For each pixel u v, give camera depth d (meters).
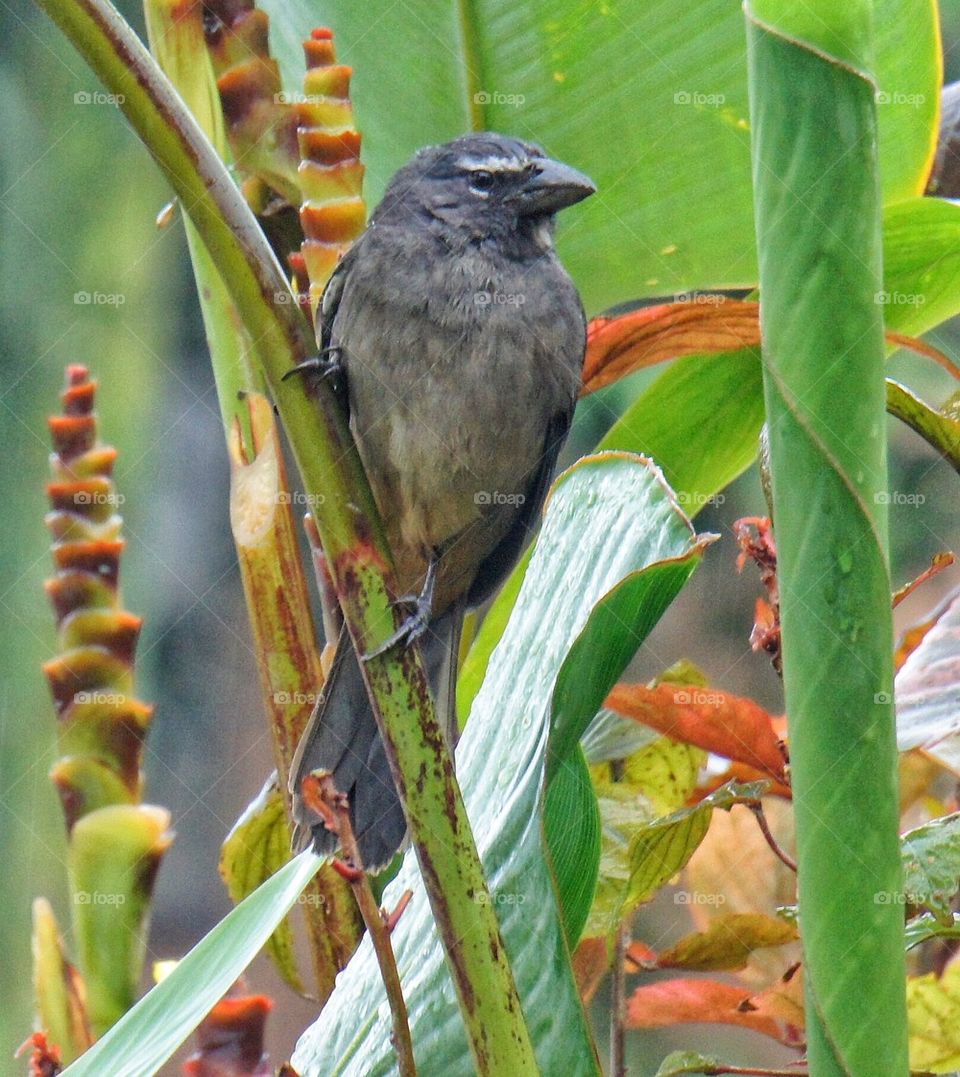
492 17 6.04
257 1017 4.03
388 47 6.21
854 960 3.04
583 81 6.04
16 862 8.23
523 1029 3.11
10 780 8.41
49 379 9.12
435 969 3.91
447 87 6.25
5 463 9.00
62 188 9.12
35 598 8.75
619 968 4.25
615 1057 4.21
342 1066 3.87
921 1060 3.97
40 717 8.53
